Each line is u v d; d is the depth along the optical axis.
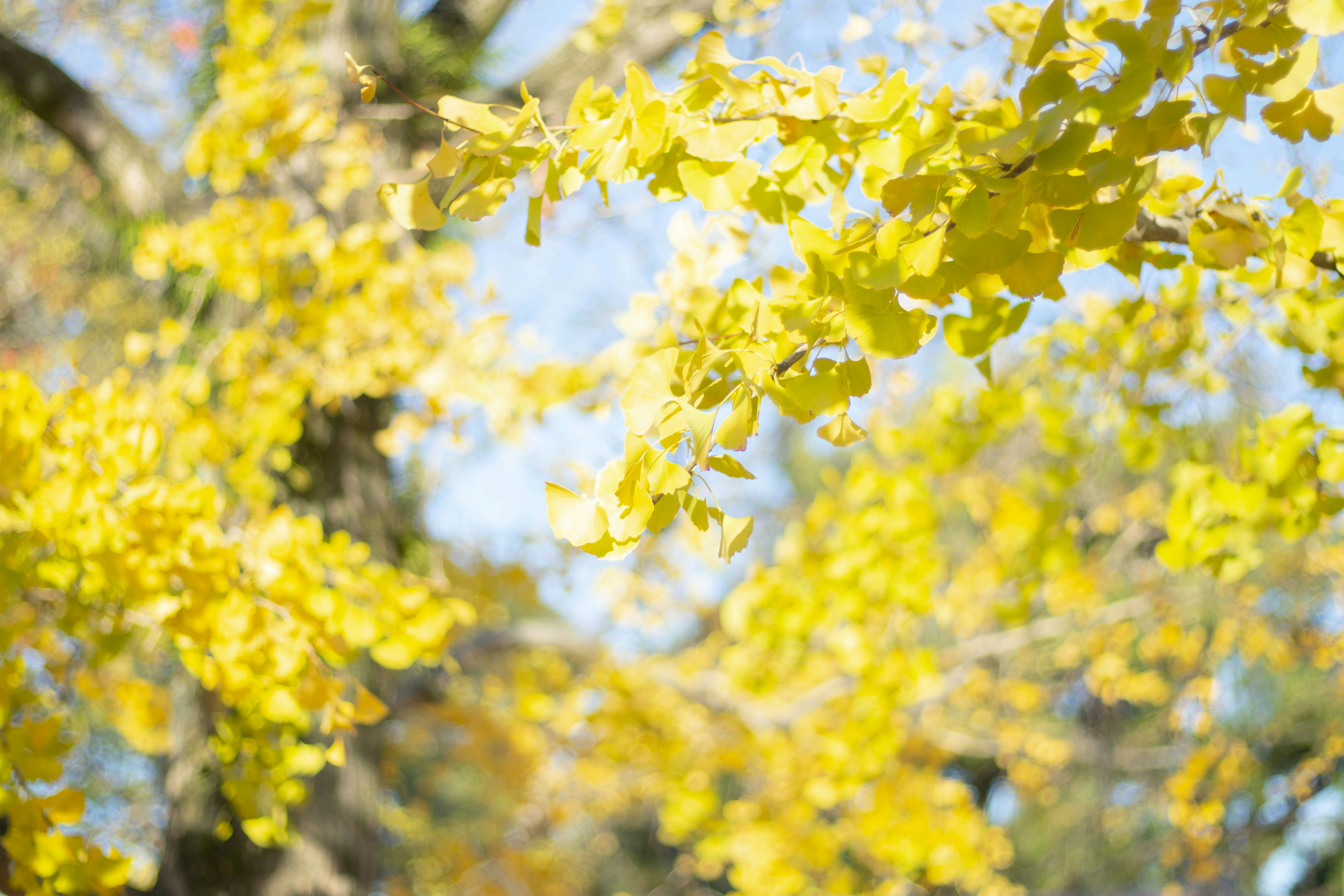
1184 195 1.61
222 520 2.02
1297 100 1.48
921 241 1.46
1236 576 1.92
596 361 2.19
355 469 2.56
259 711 1.94
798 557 3.04
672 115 1.54
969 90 1.79
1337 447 1.80
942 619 2.90
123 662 3.44
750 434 1.46
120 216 2.86
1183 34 1.45
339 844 2.36
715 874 4.82
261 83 2.07
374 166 2.50
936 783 3.74
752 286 1.61
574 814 5.64
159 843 3.60
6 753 1.78
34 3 3.24
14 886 1.79
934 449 2.83
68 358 1.86
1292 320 1.79
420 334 2.10
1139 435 2.12
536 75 2.71
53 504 1.72
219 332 2.44
